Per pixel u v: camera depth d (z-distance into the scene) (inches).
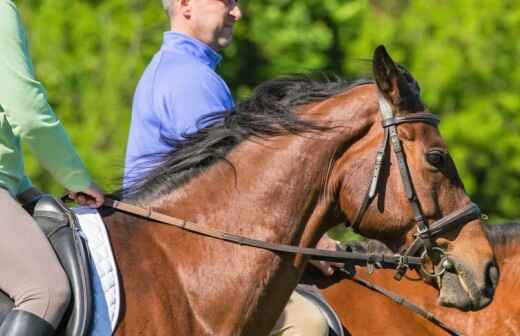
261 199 331.6
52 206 323.6
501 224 428.8
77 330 307.1
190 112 382.3
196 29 401.7
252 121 337.4
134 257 324.2
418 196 330.0
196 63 392.2
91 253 319.0
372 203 331.0
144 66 883.4
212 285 327.0
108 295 314.8
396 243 335.3
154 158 363.9
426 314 404.8
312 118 336.2
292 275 335.3
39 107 313.9
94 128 864.9
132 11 895.7
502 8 958.4
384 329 401.1
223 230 330.3
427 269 335.0
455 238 333.1
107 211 332.5
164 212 332.8
